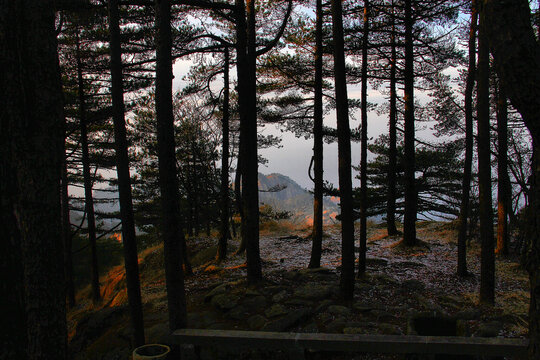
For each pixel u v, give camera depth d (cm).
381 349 311
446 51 1202
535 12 788
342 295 668
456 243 1245
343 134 650
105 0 721
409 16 1134
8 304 244
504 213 1041
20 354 246
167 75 491
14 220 247
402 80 1208
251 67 830
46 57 248
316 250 982
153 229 2288
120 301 1039
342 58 643
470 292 732
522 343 289
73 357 624
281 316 609
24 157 242
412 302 675
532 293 204
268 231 1861
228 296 716
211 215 1755
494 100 1097
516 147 1082
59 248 255
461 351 296
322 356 464
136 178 1870
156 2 491
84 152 1116
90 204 1135
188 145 1463
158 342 545
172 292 484
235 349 505
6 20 238
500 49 200
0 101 242
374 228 1844
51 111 250
